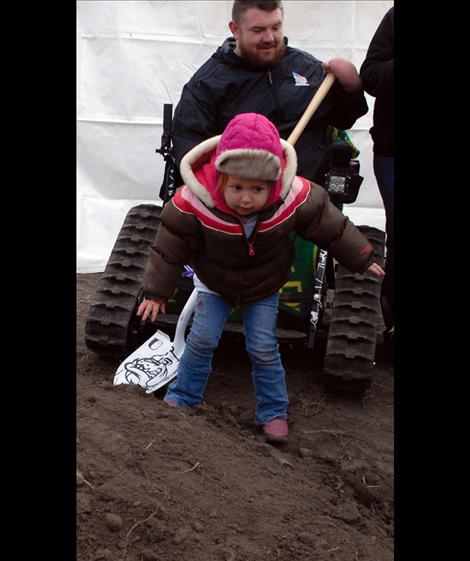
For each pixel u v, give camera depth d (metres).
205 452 3.25
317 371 4.86
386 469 3.79
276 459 3.54
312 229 3.66
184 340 4.29
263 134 3.31
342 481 3.61
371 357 4.23
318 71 4.42
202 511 2.82
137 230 4.80
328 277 4.97
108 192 6.88
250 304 3.77
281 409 3.88
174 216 3.57
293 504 3.08
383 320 5.88
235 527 2.79
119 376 4.17
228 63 4.34
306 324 4.45
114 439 3.08
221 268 3.64
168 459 3.10
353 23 6.65
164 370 4.19
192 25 6.71
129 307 4.45
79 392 3.51
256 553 2.69
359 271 3.73
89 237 6.94
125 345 4.41
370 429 4.22
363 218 7.09
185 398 3.87
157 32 6.67
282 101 4.29
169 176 4.64
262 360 3.81
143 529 2.62
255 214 3.52
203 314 3.79
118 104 6.70
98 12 6.58
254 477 3.21
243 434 3.74
